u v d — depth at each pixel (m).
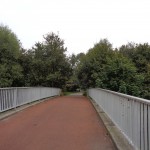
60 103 22.91
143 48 39.88
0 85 33.88
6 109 14.41
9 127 10.42
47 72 42.44
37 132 9.39
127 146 6.85
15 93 16.36
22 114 14.46
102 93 15.84
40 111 16.02
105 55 36.53
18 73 36.94
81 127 10.47
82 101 26.27
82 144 7.67
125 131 7.68
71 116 13.77
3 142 7.93
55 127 10.41
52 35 47.66
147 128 5.36
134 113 6.50
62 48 46.34
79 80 40.16
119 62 24.94
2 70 35.06
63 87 49.12
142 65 38.16
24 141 8.02
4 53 37.41
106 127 9.78
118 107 9.12
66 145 7.54
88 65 36.88
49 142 7.89
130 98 6.85
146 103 5.36
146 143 5.43
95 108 17.28
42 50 43.69
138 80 24.94
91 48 42.34
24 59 41.38
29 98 20.81
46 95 30.36
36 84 41.84
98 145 7.56
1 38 38.09
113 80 24.31
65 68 44.12
